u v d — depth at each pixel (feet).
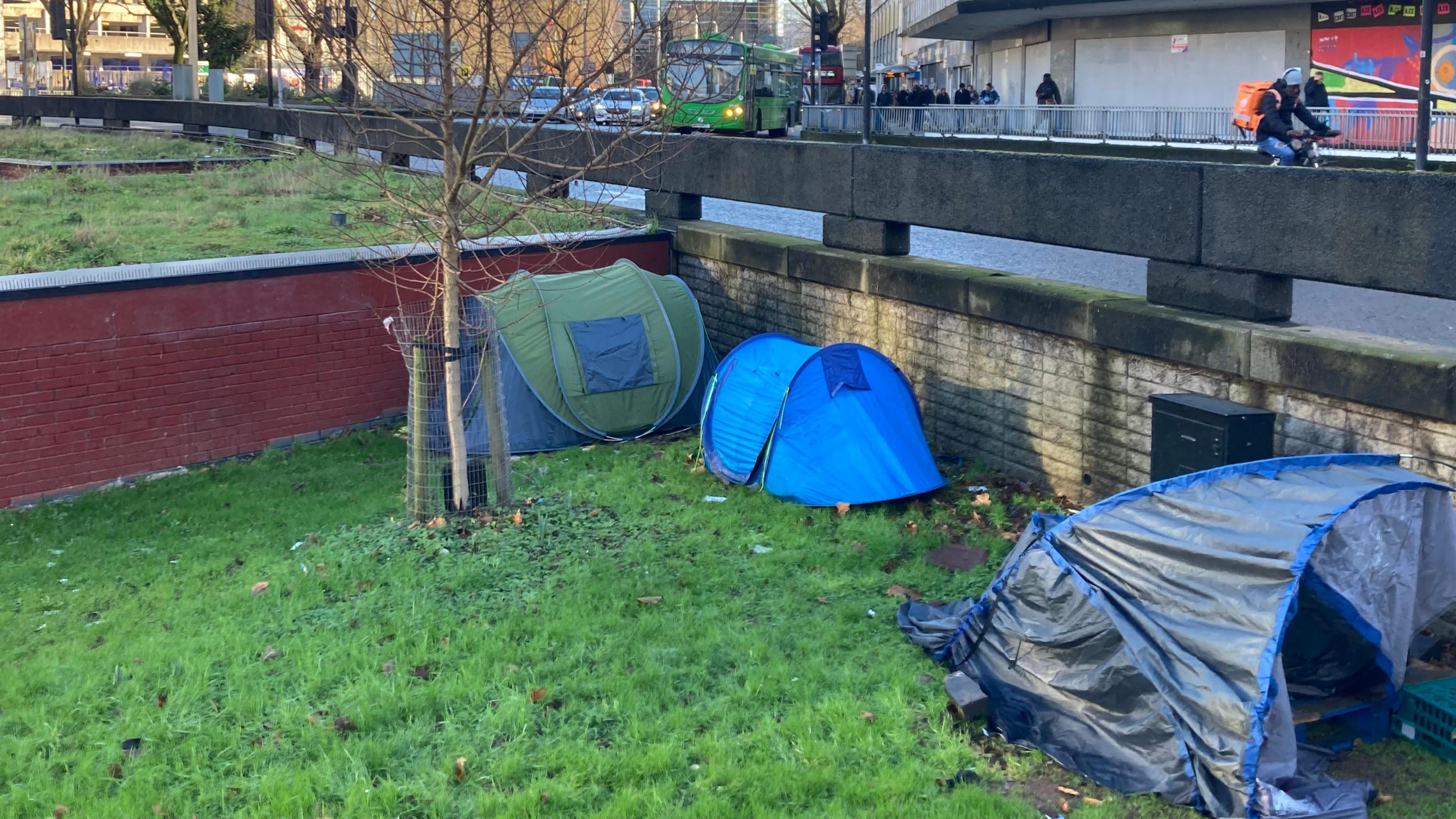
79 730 22.41
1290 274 27.53
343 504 37.24
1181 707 19.25
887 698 22.21
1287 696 18.71
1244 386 28.43
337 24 31.76
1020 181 35.04
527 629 25.89
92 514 38.06
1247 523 20.18
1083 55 125.59
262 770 20.56
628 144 46.14
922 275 39.06
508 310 44.32
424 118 66.69
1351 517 19.85
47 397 40.01
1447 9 91.35
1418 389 24.06
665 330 45.83
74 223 54.60
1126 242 31.89
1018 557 22.93
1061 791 19.33
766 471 36.24
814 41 130.41
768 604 27.35
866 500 34.30
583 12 37.63
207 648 25.46
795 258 45.39
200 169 83.41
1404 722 20.66
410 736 21.26
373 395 47.09
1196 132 84.17
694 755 20.63
